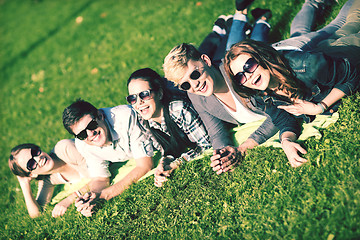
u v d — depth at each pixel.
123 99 2.35
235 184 1.44
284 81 1.33
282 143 1.42
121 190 1.67
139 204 1.58
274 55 1.32
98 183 1.74
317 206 1.20
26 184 1.81
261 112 1.53
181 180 1.57
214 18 2.50
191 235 1.37
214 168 1.47
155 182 1.60
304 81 1.39
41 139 2.52
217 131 1.58
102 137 1.65
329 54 1.43
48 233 1.69
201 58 1.43
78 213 1.67
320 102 1.40
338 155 1.31
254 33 1.90
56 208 1.74
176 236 1.39
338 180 1.23
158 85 1.54
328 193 1.22
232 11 2.41
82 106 1.60
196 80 1.38
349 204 1.14
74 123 1.59
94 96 2.56
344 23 1.68
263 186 1.37
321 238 1.12
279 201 1.29
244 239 1.25
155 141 1.70
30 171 1.75
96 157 1.76
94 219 1.62
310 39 1.59
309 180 1.28
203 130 1.61
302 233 1.16
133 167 1.80
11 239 1.75
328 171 1.28
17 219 1.87
